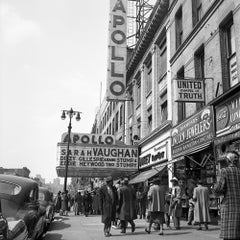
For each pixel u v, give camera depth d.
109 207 11.72
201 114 15.80
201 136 15.77
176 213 13.38
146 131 28.98
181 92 16.05
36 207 8.22
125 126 37.53
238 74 13.54
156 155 24.33
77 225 15.98
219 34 15.36
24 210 7.62
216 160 13.91
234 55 14.52
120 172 31.12
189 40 18.81
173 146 20.03
